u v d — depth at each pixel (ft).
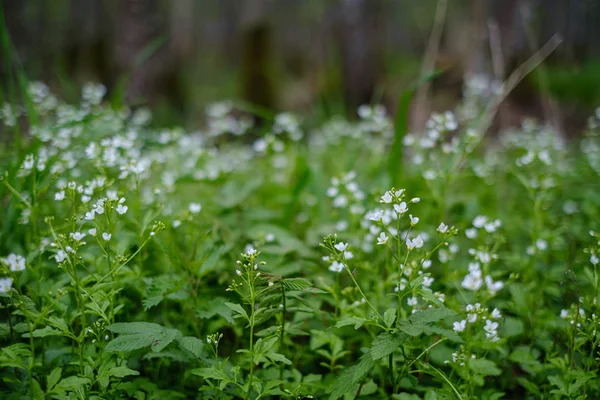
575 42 10.73
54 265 3.48
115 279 3.28
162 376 3.33
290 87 11.99
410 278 3.07
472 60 7.22
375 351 2.87
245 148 6.27
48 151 4.06
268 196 5.02
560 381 3.08
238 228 4.04
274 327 3.09
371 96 10.82
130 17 8.97
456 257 4.00
